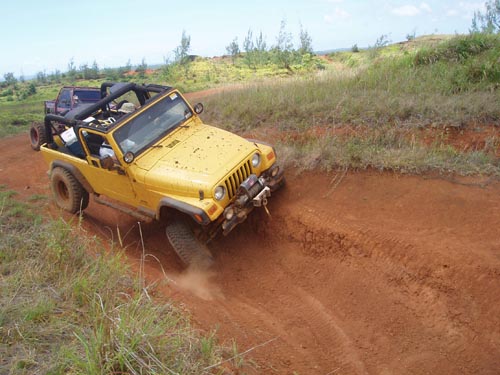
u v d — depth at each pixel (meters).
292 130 9.22
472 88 9.08
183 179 5.97
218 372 3.77
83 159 7.68
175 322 4.15
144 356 3.55
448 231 5.61
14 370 3.47
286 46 27.08
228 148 6.46
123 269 5.25
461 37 11.42
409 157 7.05
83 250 5.43
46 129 8.23
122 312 4.02
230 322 4.91
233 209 5.98
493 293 4.65
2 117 19.84
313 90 10.83
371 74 11.19
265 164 6.55
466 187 6.37
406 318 4.88
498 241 5.28
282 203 6.99
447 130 7.87
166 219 6.52
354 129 8.53
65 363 3.50
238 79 24.92
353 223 6.08
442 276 5.00
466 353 4.34
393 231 5.75
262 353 4.42
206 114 11.52
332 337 4.84
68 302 4.43
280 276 6.05
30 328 3.97
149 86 7.84
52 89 35.06
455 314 4.70
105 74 40.56
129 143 6.63
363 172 7.15
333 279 5.70
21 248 5.62
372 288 5.35
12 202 8.13
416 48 12.61
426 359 4.39
